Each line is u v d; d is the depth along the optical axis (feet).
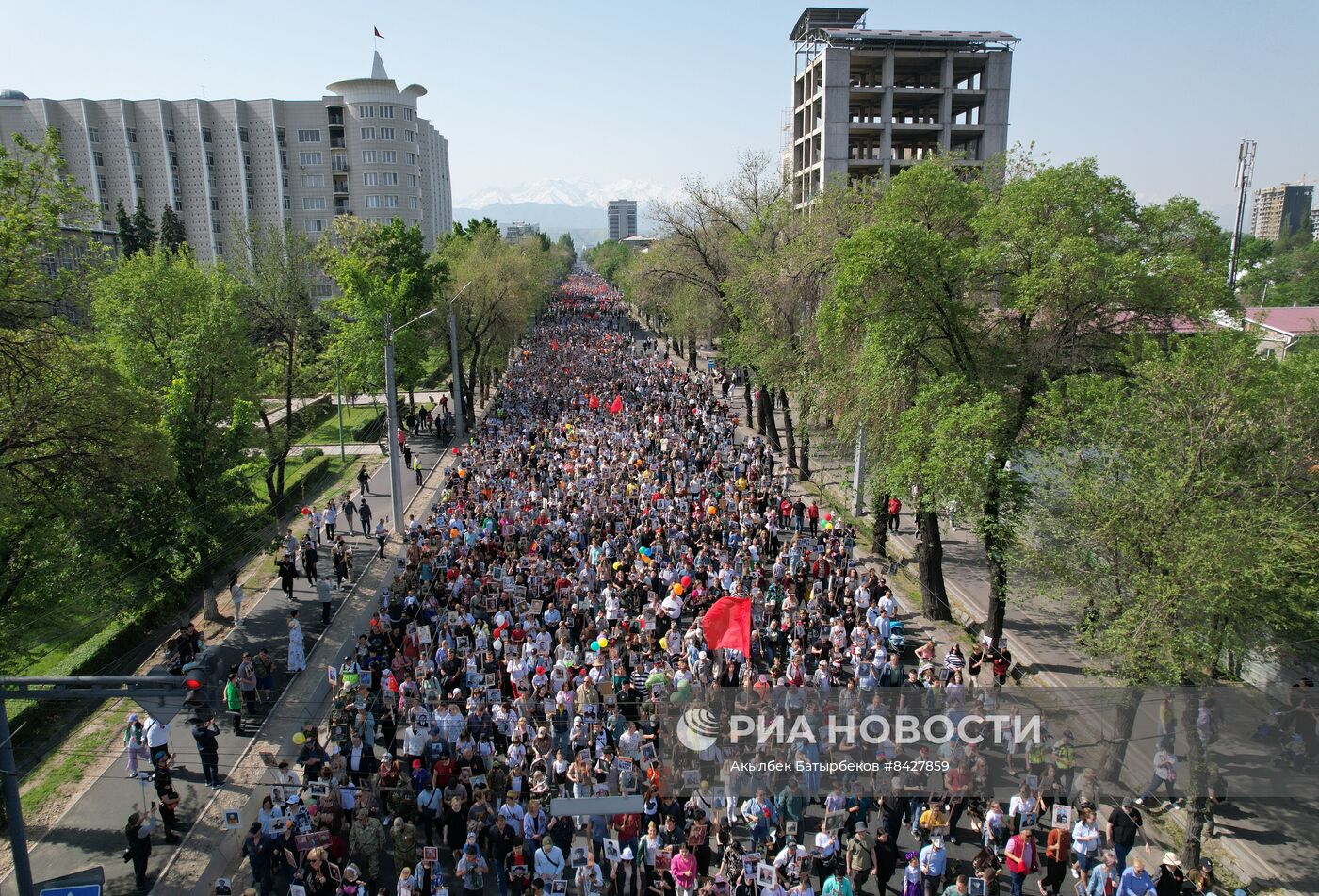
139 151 329.93
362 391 163.12
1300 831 48.34
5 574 61.41
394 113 341.41
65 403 60.90
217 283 102.63
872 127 215.51
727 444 136.15
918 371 72.33
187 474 77.87
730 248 138.21
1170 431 46.26
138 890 45.24
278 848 45.57
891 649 69.15
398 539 100.37
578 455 123.13
